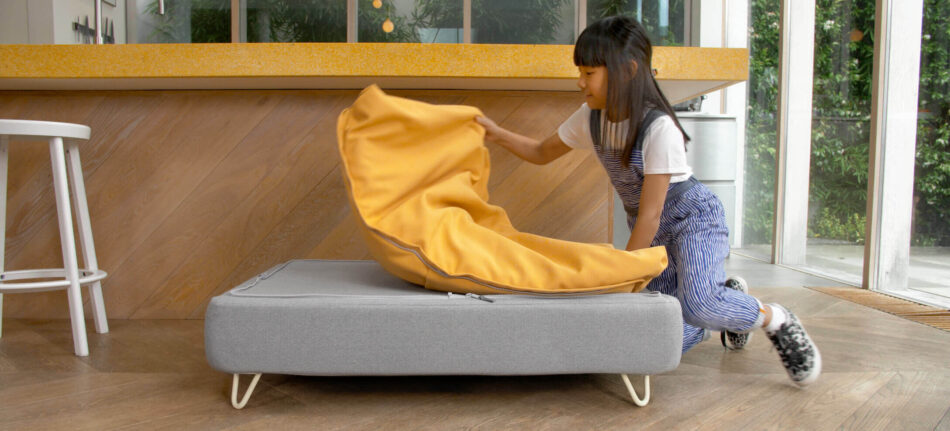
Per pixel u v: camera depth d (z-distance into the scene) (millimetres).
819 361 1574
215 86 2158
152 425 1321
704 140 4434
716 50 2002
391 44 1922
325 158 2260
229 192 2264
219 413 1396
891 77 3100
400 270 1495
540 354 1375
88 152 2238
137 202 2260
